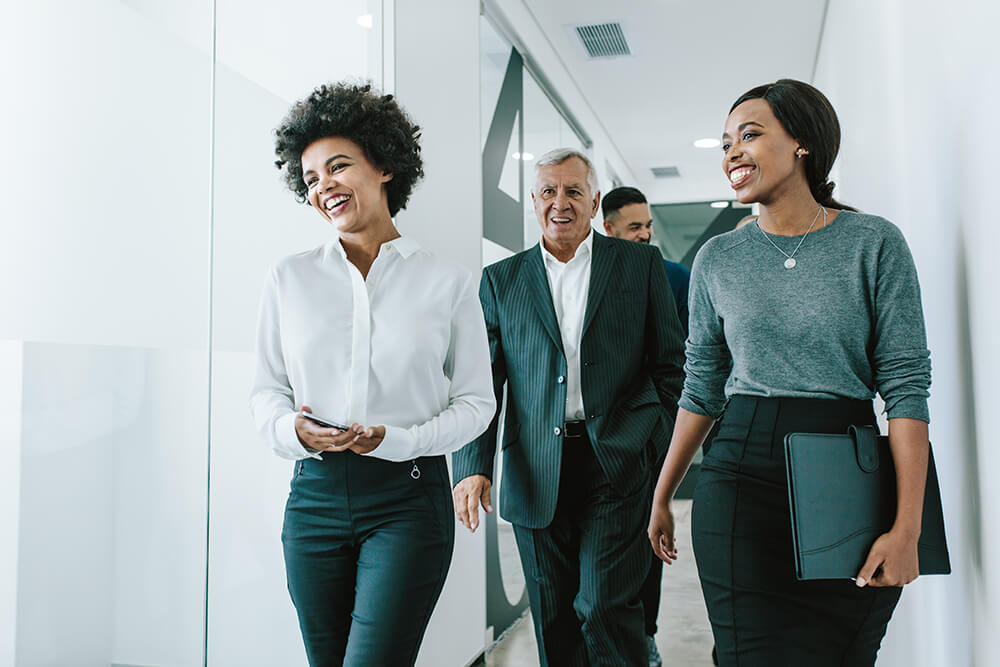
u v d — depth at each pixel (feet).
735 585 4.90
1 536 5.57
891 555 4.37
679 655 10.71
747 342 5.05
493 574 11.97
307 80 7.56
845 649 4.73
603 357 7.13
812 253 4.88
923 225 6.05
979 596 4.62
